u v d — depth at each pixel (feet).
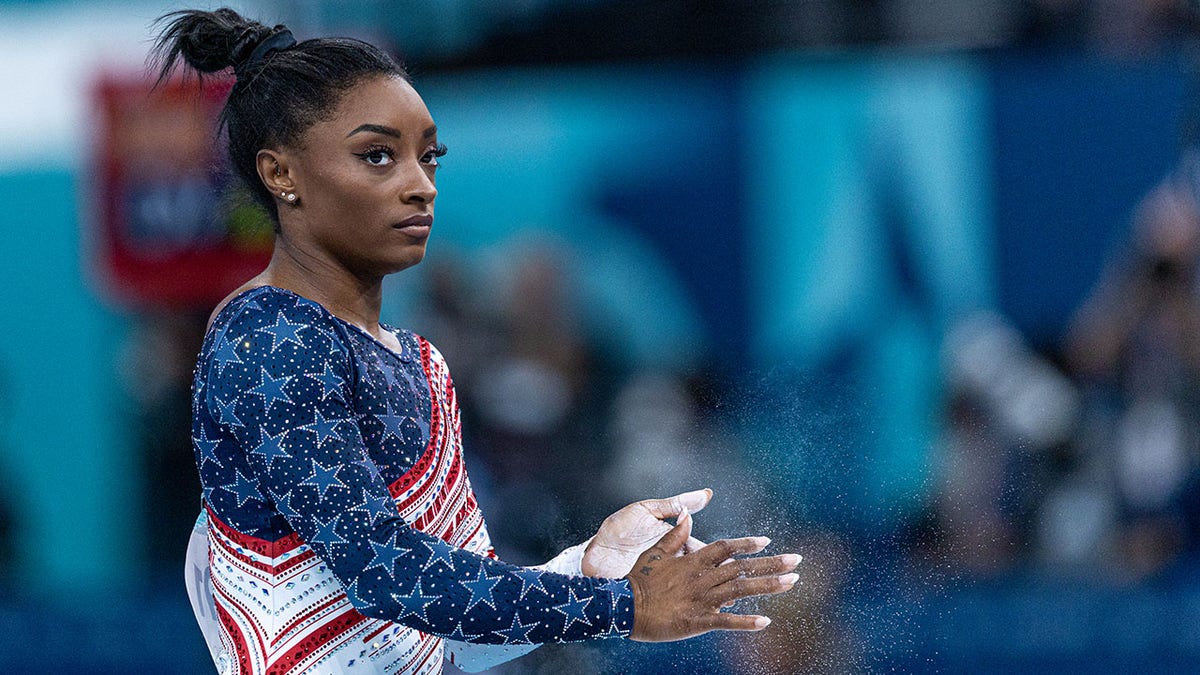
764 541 21.84
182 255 63.00
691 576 21.35
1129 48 62.54
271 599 21.72
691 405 60.23
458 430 24.13
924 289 60.34
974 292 60.18
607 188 62.08
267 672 21.68
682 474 58.70
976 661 53.36
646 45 63.62
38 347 64.39
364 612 20.35
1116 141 59.00
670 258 61.62
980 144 59.98
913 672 52.47
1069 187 59.41
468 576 20.22
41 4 64.28
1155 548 57.77
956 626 53.42
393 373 22.09
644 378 61.26
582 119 62.34
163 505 64.64
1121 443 58.70
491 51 63.77
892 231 60.54
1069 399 59.21
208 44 22.68
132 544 64.59
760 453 39.24
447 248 62.54
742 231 61.21
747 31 63.36
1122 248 59.11
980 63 62.03
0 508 64.49
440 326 62.39
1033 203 59.72
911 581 53.93
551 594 20.51
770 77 61.26
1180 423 58.70
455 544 23.15
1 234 64.03
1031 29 62.39
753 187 61.16
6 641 62.03
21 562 64.34
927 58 61.21
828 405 59.67
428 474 22.34
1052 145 59.47
